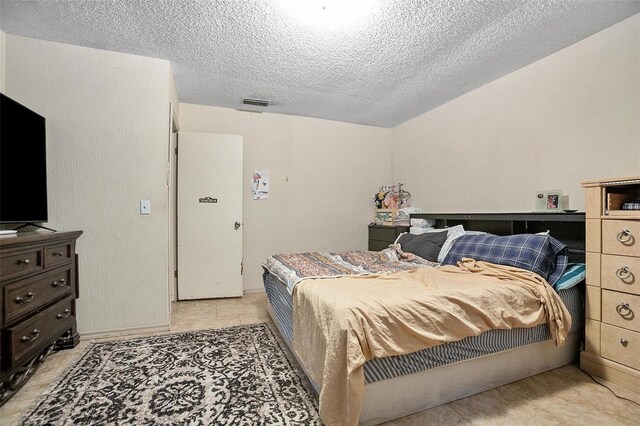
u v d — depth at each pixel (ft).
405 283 5.61
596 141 6.93
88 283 7.65
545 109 7.98
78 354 6.64
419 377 4.68
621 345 5.37
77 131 7.58
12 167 5.99
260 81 9.67
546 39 7.21
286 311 6.75
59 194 7.45
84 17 6.49
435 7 6.11
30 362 5.43
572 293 6.15
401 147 14.05
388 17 6.44
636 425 4.42
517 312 5.30
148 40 7.39
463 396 5.05
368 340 4.05
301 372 5.87
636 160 6.29
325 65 8.58
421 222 11.21
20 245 5.12
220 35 7.16
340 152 13.94
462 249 7.85
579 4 5.99
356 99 11.12
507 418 4.57
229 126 12.25
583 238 6.98
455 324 4.66
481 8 6.15
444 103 11.40
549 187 7.88
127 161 7.97
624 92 6.46
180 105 11.68
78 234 7.21
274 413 4.66
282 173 13.03
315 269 7.04
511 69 8.71
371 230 13.60
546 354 5.90
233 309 10.21
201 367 6.07
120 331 7.86
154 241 8.18
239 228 11.87
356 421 3.80
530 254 6.43
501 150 9.17
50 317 5.98
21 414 4.61
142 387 5.34
